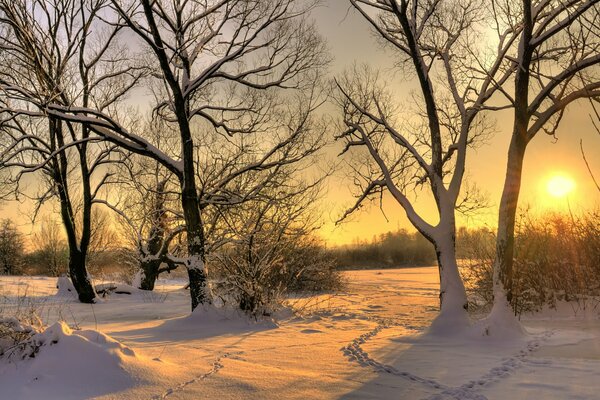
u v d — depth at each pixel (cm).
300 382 605
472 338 977
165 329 1138
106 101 1897
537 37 1080
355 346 881
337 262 2527
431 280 3622
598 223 1552
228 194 1634
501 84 1263
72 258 1986
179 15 1399
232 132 1694
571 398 522
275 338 988
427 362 733
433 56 1318
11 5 1450
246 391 566
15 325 671
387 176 1302
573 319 1301
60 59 1778
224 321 1230
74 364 600
